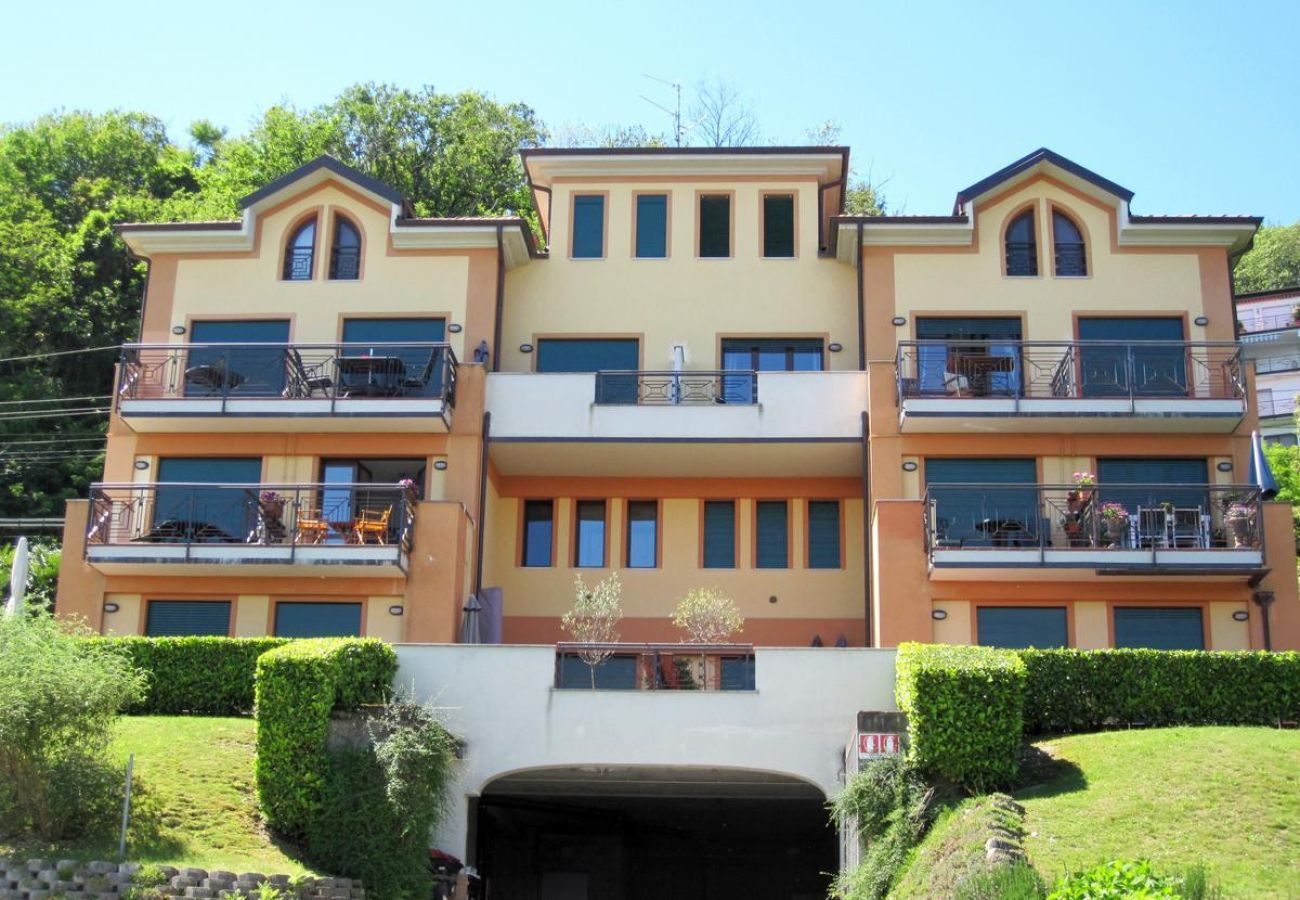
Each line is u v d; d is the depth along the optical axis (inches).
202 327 1168.8
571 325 1186.6
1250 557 1015.6
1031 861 642.8
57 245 1882.4
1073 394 1079.0
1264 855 631.2
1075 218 1162.0
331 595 1056.8
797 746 856.9
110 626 1066.7
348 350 1147.3
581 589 1043.9
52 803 713.6
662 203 1216.8
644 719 863.7
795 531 1154.7
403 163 1902.1
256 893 682.2
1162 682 856.3
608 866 1066.7
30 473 1665.8
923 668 775.7
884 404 1092.5
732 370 1121.4
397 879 755.4
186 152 2245.3
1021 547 1021.2
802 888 1141.1
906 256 1156.5
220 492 1079.6
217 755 826.2
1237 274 3031.5
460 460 1098.1
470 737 865.5
